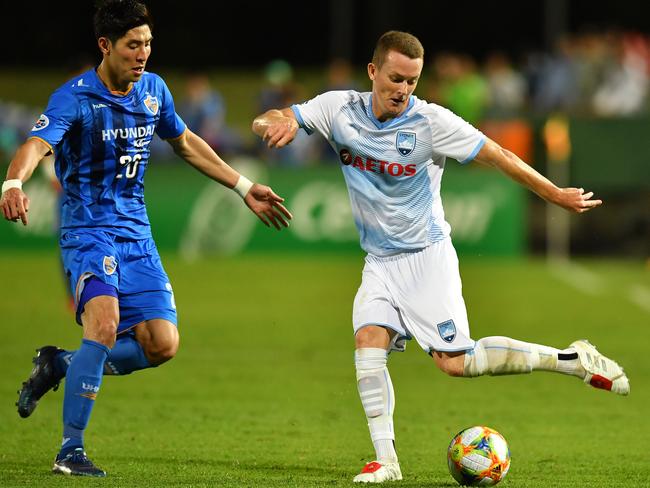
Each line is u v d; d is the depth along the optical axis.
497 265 68.00
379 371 22.28
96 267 22.50
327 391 34.06
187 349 41.50
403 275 22.78
